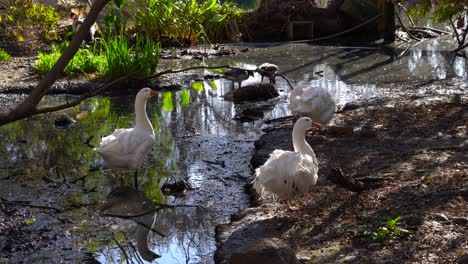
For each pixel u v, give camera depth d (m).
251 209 6.20
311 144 8.02
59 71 2.99
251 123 9.95
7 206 6.63
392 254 4.87
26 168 7.95
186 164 7.99
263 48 17.81
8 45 16.94
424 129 8.44
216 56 16.64
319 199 6.18
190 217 6.41
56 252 5.66
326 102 8.36
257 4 21.20
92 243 5.86
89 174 7.71
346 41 18.69
